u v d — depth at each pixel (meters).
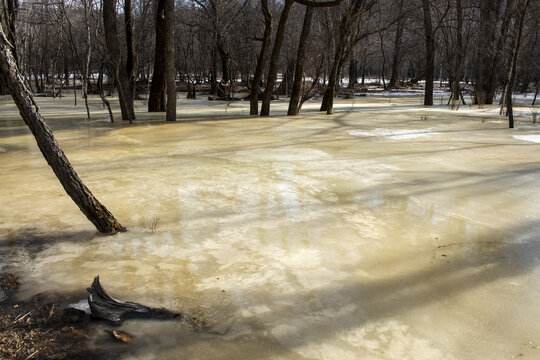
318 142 10.32
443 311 3.24
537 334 2.97
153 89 18.58
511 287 3.60
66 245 4.32
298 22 32.03
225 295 3.43
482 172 7.41
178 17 31.66
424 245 4.43
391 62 57.94
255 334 2.94
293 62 29.47
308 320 3.11
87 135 11.44
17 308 3.21
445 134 11.86
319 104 24.89
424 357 2.73
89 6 15.46
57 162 4.18
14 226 4.79
